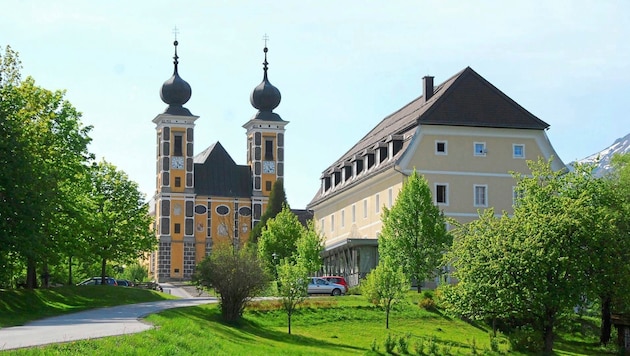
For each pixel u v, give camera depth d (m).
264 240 93.38
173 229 148.62
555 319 46.75
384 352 43.72
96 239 79.88
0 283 60.19
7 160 48.41
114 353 26.20
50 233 58.22
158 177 151.25
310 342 47.84
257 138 155.00
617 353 52.44
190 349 30.23
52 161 58.34
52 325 36.62
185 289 107.75
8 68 57.22
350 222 91.62
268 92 155.75
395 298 56.50
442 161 77.50
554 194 55.28
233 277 51.22
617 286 47.62
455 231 66.00
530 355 45.75
